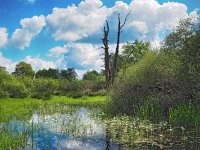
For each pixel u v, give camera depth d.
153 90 26.73
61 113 29.80
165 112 24.94
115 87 28.88
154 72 27.11
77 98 49.06
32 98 48.41
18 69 102.31
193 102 23.98
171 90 25.53
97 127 21.05
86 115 27.67
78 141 17.08
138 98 26.81
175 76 25.78
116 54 42.62
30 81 59.50
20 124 22.12
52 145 16.20
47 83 60.06
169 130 19.20
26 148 15.57
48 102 41.22
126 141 16.88
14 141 15.97
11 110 29.64
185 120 21.20
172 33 27.38
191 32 26.22
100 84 58.34
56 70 127.12
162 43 28.39
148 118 23.81
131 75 28.17
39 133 18.95
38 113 29.72
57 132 19.39
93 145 16.20
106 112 27.97
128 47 55.91
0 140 15.65
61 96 54.22
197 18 26.23
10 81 50.44
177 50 27.02
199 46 25.14
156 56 28.12
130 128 20.41
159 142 16.45
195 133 18.30
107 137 17.94
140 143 16.34
